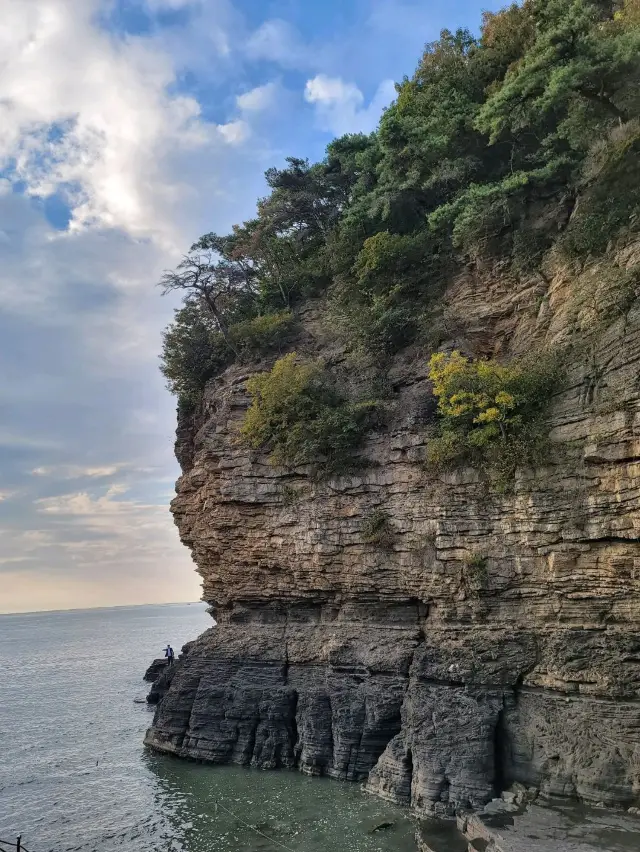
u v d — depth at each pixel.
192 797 28.92
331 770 30.23
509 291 33.69
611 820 20.59
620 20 30.28
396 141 39.88
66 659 102.88
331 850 22.25
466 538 28.28
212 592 39.47
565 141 33.12
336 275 43.78
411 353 36.12
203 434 41.72
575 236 29.48
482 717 25.08
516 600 26.66
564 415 25.88
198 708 34.66
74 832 26.50
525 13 38.72
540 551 25.81
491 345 33.50
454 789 24.16
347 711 30.12
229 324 47.34
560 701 24.41
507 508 27.08
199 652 36.62
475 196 33.53
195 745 34.06
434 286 37.06
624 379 23.44
